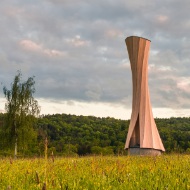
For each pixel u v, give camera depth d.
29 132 58.44
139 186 7.56
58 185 7.27
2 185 8.12
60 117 154.75
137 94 48.59
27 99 59.28
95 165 11.55
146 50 48.56
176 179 7.78
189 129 143.88
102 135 125.31
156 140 47.53
